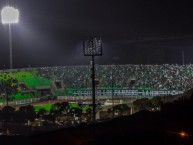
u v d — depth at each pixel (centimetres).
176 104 2792
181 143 1678
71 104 7438
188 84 8725
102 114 5219
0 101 7562
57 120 4897
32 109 5359
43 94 8794
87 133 2122
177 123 2109
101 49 4328
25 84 8825
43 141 1972
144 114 2595
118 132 1952
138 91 8606
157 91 8544
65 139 2011
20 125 3703
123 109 5275
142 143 1692
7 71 9081
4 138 1872
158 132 1858
